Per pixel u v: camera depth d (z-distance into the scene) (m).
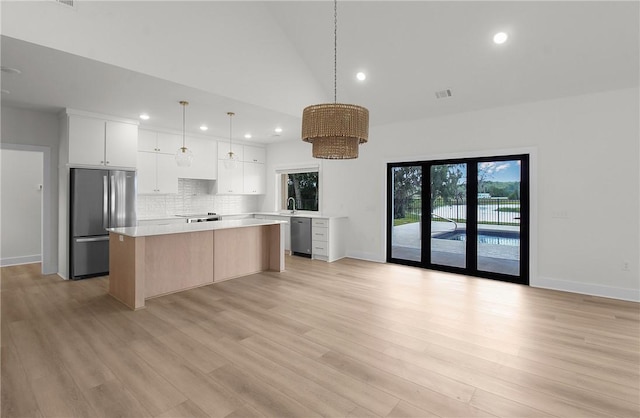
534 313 3.38
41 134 4.88
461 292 4.13
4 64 3.17
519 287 4.38
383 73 4.63
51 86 3.78
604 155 3.96
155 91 3.96
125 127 5.20
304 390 2.05
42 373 2.23
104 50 3.14
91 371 2.26
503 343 2.70
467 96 4.62
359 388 2.08
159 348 2.60
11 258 5.78
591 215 4.05
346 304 3.67
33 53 2.93
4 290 4.18
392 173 5.89
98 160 4.92
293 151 7.41
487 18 3.49
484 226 4.91
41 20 2.79
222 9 4.01
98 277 4.87
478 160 4.93
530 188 4.44
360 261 6.11
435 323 3.12
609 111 3.92
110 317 3.27
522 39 3.59
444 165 5.29
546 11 3.26
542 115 4.36
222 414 1.83
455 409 1.88
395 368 2.31
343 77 4.97
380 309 3.51
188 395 2.00
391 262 5.96
